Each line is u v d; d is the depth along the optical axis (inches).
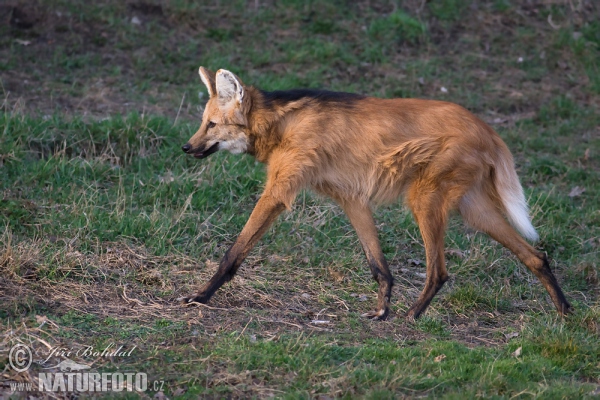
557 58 826.2
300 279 427.2
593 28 873.5
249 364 299.0
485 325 394.6
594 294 449.1
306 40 796.6
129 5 805.9
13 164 511.2
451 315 405.4
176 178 521.0
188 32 791.7
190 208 494.6
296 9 847.7
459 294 418.0
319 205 515.2
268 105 395.9
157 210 475.8
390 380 291.6
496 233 398.3
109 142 553.3
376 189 396.2
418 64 782.5
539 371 313.7
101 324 335.6
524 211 399.9
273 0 863.7
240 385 283.9
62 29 749.9
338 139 386.6
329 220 497.4
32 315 332.2
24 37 730.8
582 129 707.4
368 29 831.1
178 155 564.7
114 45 747.4
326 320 374.9
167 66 732.7
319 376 293.9
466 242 500.4
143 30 776.9
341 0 873.5
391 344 339.6
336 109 390.0
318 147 386.0
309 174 389.1
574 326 375.6
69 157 546.3
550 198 562.6
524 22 884.6
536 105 746.8
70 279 382.9
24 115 561.0
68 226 440.8
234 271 380.5
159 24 792.3
